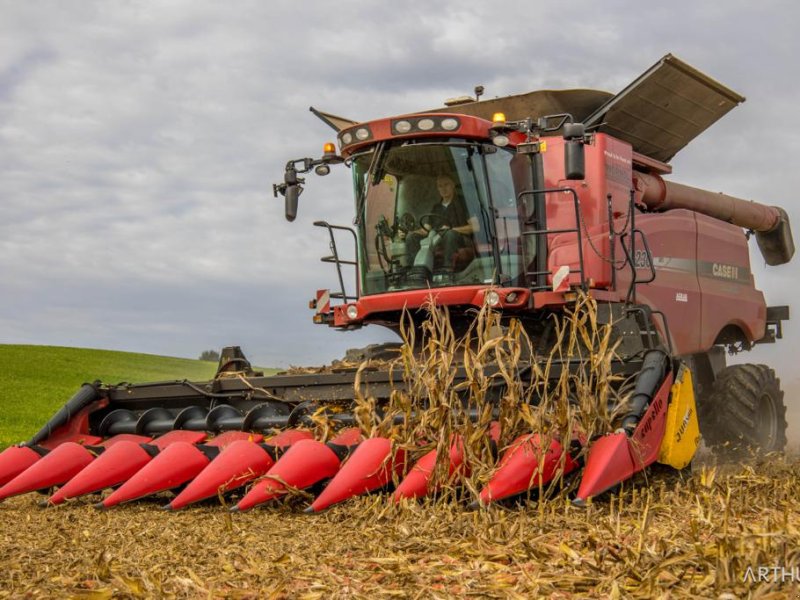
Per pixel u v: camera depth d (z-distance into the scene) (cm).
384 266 881
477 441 596
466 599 384
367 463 596
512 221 852
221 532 554
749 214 1255
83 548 522
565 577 402
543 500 581
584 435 600
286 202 942
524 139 870
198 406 813
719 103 1062
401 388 702
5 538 561
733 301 1123
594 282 833
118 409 862
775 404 1022
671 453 632
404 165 862
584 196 892
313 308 939
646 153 1103
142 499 720
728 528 483
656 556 423
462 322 865
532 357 634
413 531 518
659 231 987
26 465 737
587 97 989
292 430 700
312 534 538
